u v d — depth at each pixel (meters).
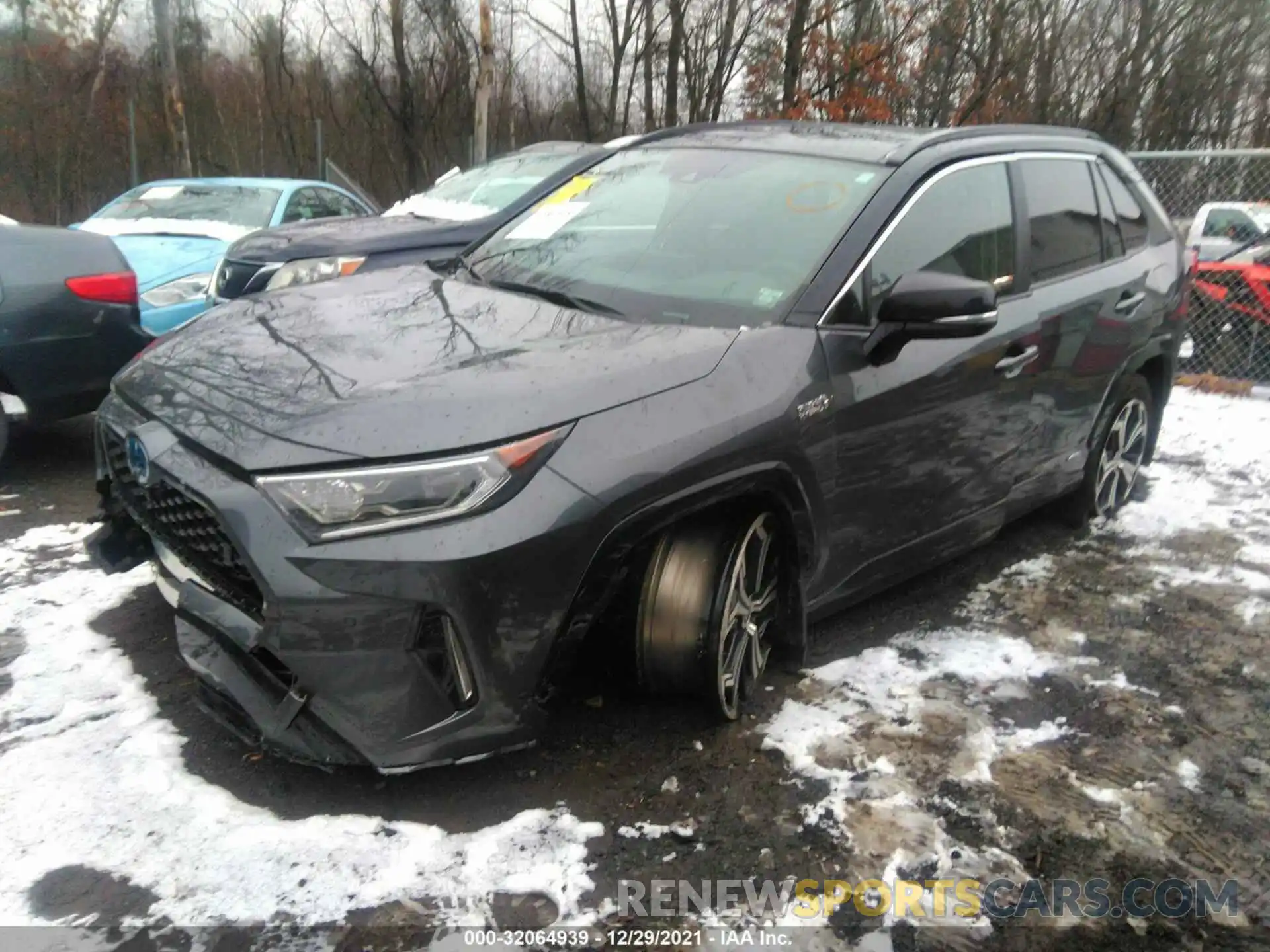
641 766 2.86
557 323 3.05
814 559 3.18
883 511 3.39
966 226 3.69
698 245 3.44
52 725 2.89
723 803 2.73
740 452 2.74
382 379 2.61
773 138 3.99
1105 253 4.59
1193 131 27.33
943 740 3.11
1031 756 3.07
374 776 2.74
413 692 2.40
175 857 2.41
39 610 3.58
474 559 2.35
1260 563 4.70
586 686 3.23
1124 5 25.39
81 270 4.95
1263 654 3.82
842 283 3.16
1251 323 8.60
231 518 2.39
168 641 3.40
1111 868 2.62
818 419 2.99
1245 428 7.18
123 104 22.92
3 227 4.83
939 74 18.45
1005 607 4.11
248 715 2.51
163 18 18.56
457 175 7.86
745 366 2.85
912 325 3.10
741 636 3.02
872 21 17.36
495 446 2.41
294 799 2.64
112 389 3.16
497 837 2.54
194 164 25.42
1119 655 3.75
